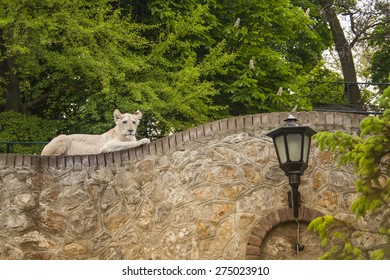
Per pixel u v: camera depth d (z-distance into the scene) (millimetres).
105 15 22250
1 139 21172
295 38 27703
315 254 12922
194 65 24281
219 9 25188
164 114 21766
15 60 21328
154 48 22359
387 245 10477
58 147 14844
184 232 13344
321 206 13055
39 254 14000
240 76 23672
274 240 13031
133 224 13859
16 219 14109
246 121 13430
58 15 20641
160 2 23406
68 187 14203
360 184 10297
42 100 23203
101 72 20328
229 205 13203
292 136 12336
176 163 13633
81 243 14000
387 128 10062
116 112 14898
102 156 14234
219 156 13398
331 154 13211
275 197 13117
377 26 30281
